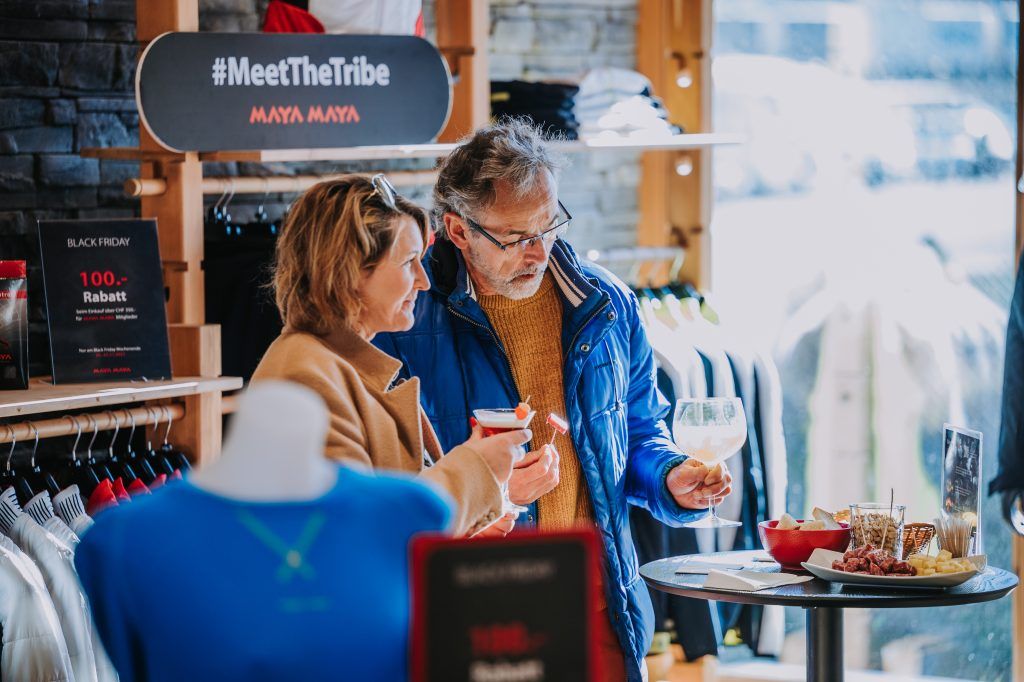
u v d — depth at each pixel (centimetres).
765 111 479
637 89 417
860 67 477
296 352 194
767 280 483
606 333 266
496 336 259
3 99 323
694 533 385
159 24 310
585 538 116
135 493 294
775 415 400
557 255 263
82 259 295
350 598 128
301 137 315
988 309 474
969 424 477
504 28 440
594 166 457
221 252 337
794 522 265
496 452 198
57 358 294
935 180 476
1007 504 404
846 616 477
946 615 474
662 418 293
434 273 261
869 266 482
